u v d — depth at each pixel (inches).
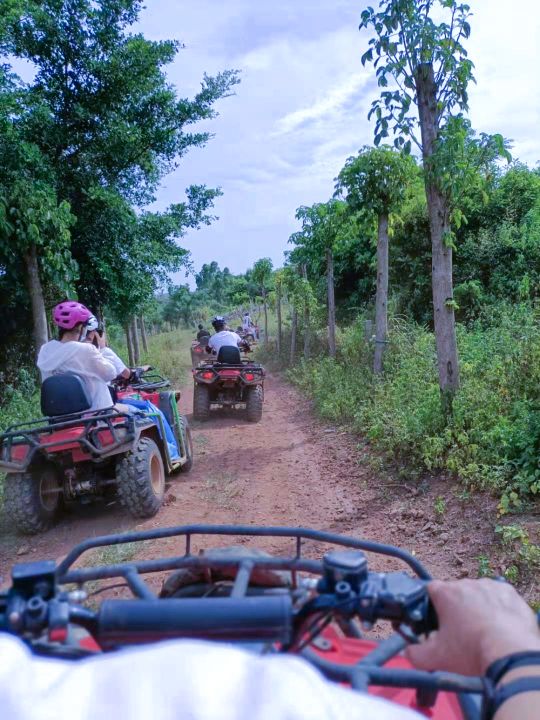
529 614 39.3
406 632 55.4
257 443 357.4
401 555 76.9
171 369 765.9
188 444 298.7
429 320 676.7
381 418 308.2
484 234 626.2
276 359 830.5
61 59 549.6
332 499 245.6
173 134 617.0
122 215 561.6
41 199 379.6
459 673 39.1
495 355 338.6
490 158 265.7
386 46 249.0
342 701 26.3
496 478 211.3
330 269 570.6
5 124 407.8
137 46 557.0
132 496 221.8
